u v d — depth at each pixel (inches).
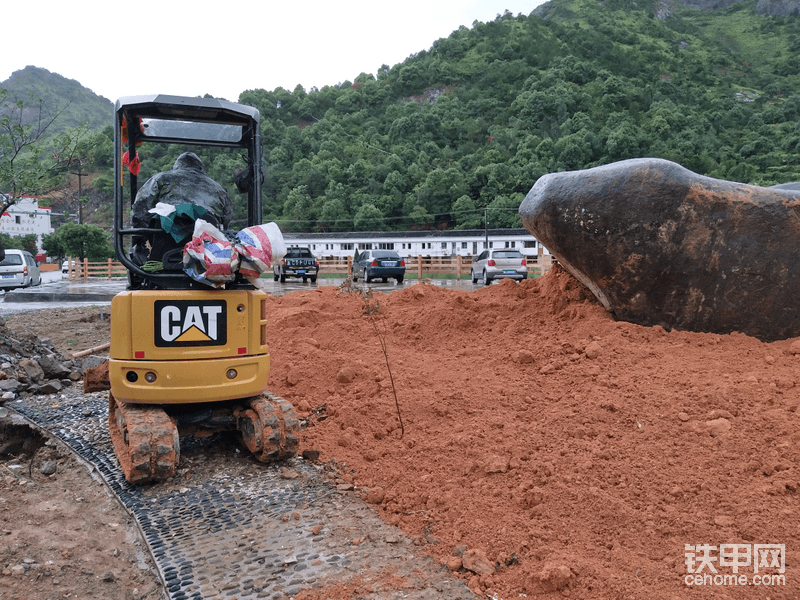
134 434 195.3
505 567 147.3
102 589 149.5
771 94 6397.6
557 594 135.9
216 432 233.0
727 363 241.6
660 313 275.7
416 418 237.3
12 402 308.0
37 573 155.8
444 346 319.9
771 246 259.0
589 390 233.5
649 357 252.5
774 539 146.9
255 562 153.3
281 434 210.8
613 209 267.1
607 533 155.9
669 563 141.6
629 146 3624.5
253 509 183.6
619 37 7844.5
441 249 2844.5
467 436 212.2
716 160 3799.2
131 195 250.7
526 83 5659.5
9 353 364.8
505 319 326.6
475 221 3191.4
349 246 2960.1
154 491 199.3
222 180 1018.1
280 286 1037.8
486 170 3567.9
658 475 175.9
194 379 203.6
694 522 154.8
